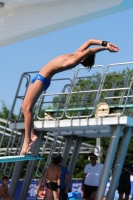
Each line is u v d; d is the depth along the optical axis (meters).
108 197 46.78
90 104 52.50
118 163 47.25
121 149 47.38
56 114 52.50
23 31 44.31
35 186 69.81
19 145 52.78
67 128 49.44
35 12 43.94
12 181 52.53
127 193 54.41
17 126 51.12
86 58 25.78
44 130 51.84
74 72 48.25
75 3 42.56
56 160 48.31
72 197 57.66
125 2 40.34
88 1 42.06
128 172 54.44
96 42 24.67
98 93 46.34
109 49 24.39
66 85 52.97
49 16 43.47
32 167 52.97
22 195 52.53
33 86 25.39
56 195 47.59
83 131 54.38
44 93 50.62
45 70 25.28
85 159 130.00
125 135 47.44
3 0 41.97
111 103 55.59
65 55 25.16
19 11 44.38
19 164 52.66
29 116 25.66
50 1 42.97
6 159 25.98
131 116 49.34
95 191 52.09
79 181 71.62
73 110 48.16
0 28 44.78
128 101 51.81
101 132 52.47
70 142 57.22
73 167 58.16
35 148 51.91
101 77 47.38
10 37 45.03
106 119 45.03
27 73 51.53
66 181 49.03
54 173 47.84
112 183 46.97
